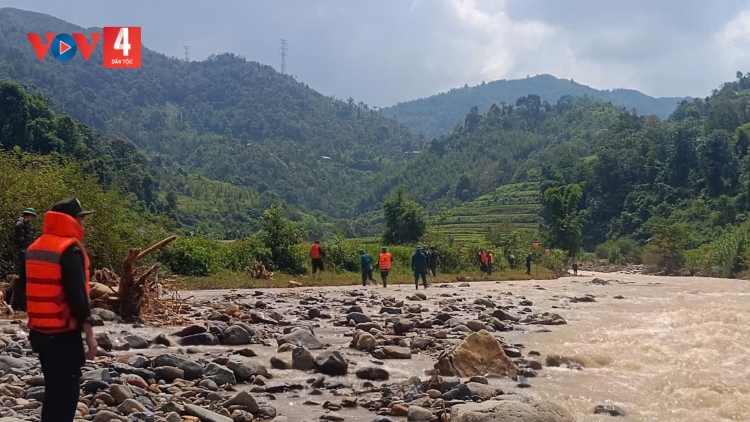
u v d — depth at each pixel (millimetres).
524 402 5629
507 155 152500
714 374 8602
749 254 47656
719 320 13562
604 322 14094
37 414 5559
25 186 17500
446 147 173000
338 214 167875
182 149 192250
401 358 9562
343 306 16828
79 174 20000
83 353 4371
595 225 97188
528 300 19844
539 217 99250
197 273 26000
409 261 38625
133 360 7758
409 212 54000
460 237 83938
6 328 9992
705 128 100125
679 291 25625
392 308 15430
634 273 61906
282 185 167500
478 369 8367
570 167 107625
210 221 106438
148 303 12414
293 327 12008
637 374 8773
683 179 91750
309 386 7566
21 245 12961
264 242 30641
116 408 5922
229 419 5926
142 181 79750
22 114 57531
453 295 21750
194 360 8266
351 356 9523
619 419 6617
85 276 4348
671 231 58844
